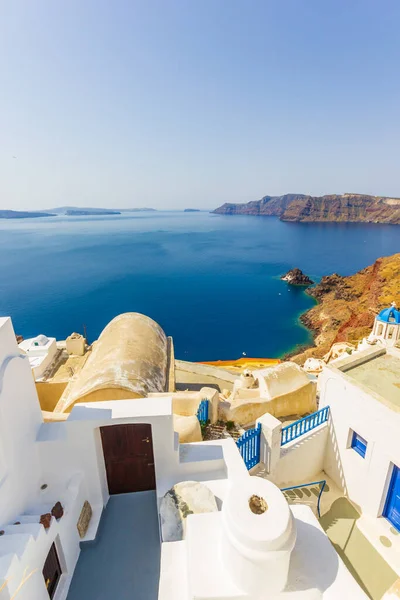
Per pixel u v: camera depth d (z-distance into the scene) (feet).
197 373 78.89
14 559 13.42
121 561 19.76
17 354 18.94
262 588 11.14
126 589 18.37
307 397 45.16
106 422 20.95
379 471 29.40
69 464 21.12
